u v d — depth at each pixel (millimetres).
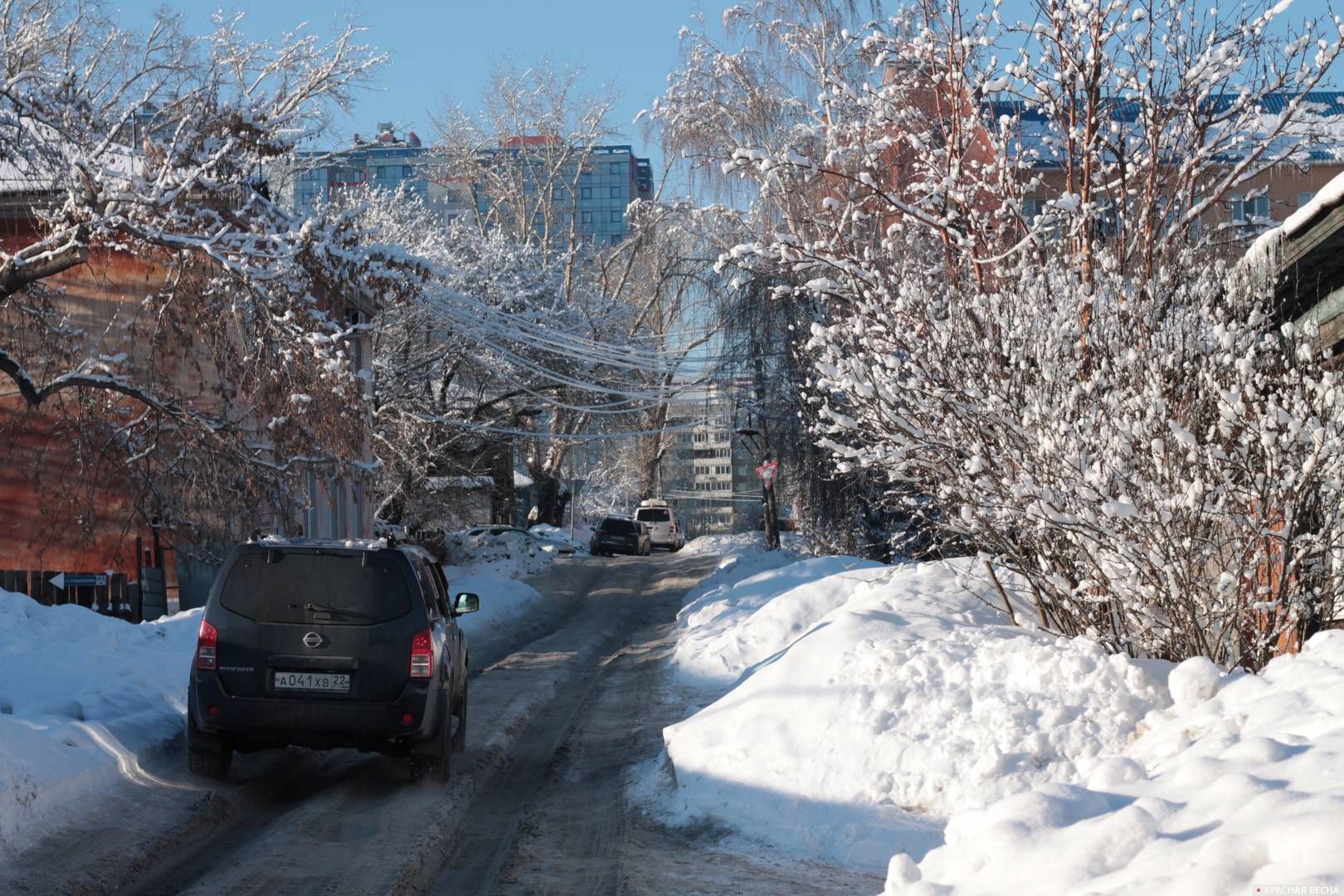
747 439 34312
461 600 11844
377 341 35500
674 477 83688
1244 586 7828
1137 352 8156
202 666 9234
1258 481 7480
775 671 9617
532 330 37344
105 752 8906
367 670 9258
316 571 9430
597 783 10125
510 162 53875
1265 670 7023
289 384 17125
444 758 9625
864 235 14555
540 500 52438
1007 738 7609
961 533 9289
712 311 31750
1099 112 10711
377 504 36188
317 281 18547
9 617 13555
